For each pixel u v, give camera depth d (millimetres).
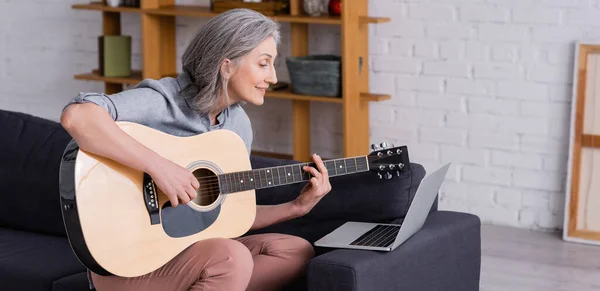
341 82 4324
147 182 2326
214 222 2451
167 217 2359
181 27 4973
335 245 2473
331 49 4668
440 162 4535
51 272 2709
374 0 4535
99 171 2273
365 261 2350
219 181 2459
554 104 4219
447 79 4438
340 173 2586
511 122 4328
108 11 4914
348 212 2729
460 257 2742
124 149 2246
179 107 2469
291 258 2568
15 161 3139
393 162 2631
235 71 2441
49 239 3031
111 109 2326
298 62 4363
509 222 4414
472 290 2832
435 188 2621
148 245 2328
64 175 2264
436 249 2613
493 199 4438
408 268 2494
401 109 4578
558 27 4148
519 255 3986
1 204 3141
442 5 4379
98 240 2262
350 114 4348
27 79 5473
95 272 2307
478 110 4395
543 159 4289
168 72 4965
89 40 5238
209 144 2459
